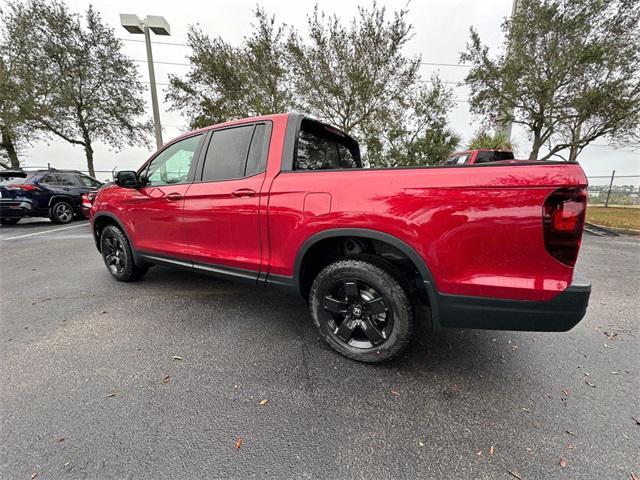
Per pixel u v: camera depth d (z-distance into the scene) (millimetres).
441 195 1696
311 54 10914
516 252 1584
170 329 2635
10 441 1494
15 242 6332
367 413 1688
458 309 1758
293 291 2291
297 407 1732
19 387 1890
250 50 11414
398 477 1330
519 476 1327
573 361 2174
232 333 2570
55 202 8797
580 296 1540
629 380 1964
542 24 9820
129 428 1581
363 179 1923
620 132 10180
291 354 2262
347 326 2156
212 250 2689
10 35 13305
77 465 1375
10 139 14641
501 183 1572
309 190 2088
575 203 1482
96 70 14961
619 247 5898
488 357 2219
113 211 3525
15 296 3367
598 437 1521
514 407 1728
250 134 2494
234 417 1660
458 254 1689
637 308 3096
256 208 2326
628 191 12453
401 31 10406
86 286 3680
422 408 1723
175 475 1333
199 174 2758
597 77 9492
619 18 9109
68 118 14727
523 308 1623
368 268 1990
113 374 2025
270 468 1373
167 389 1879
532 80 9930
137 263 3510
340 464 1391
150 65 10250
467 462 1396
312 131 2635
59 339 2469
